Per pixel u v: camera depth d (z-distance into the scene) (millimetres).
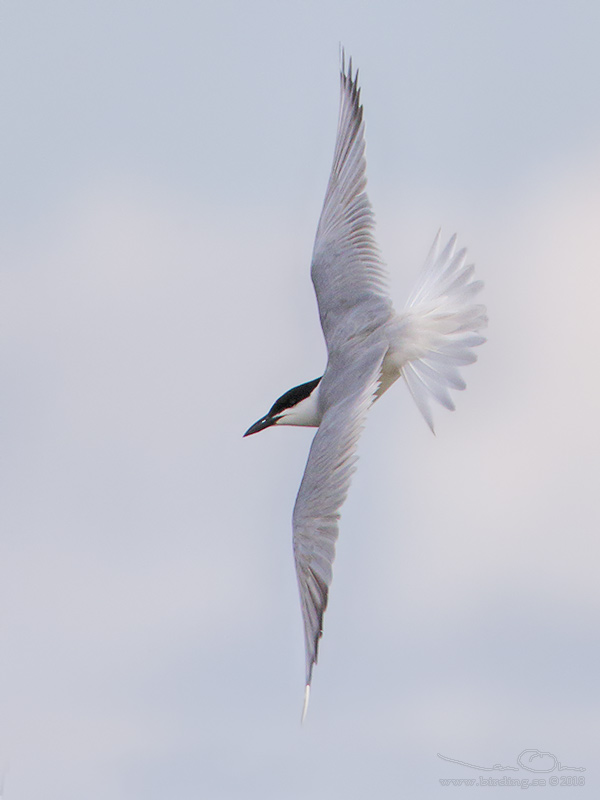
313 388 12336
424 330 11625
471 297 11648
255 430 12336
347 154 12758
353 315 11836
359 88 12844
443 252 11898
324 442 10211
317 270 12352
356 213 12492
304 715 9281
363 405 10453
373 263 12195
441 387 11430
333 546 9633
